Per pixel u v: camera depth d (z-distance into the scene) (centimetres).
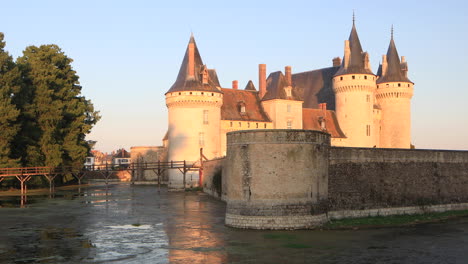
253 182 2666
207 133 6288
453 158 3719
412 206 3375
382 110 7731
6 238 2580
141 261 2067
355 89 7206
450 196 3650
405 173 3366
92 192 5750
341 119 7375
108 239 2544
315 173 2719
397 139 7600
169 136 6412
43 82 5956
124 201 4528
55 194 5353
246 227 2681
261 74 7381
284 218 2641
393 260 2105
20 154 5703
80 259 2103
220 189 4616
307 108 7994
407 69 7794
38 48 6353
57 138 6144
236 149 2747
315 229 2684
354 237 2552
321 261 2059
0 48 5516
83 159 6406
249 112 7094
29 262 2050
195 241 2456
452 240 2538
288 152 2648
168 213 3572
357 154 3092
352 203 3038
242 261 2052
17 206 4078
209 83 6438
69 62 6675
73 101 6356
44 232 2769
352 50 7369
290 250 2233
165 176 8131
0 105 5031
